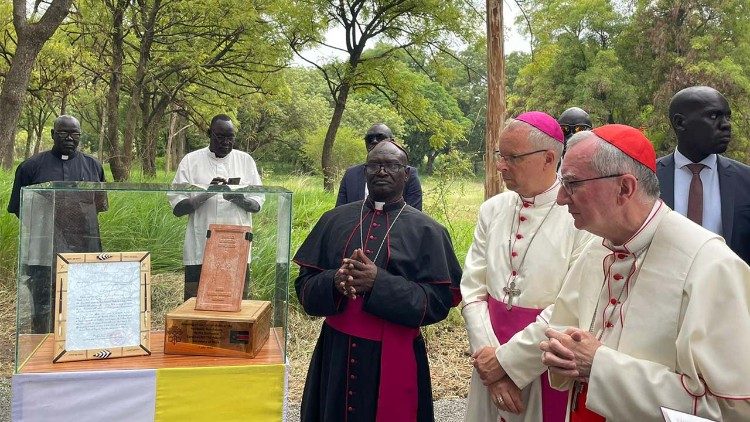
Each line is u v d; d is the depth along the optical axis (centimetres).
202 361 240
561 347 197
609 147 195
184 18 1644
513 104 3781
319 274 285
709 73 2877
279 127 4347
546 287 269
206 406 236
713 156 327
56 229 229
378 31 1953
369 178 295
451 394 469
